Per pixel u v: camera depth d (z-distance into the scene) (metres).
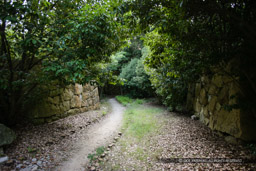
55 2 4.57
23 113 5.67
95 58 4.54
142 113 9.22
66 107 7.49
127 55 21.45
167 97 8.64
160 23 2.85
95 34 3.58
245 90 3.62
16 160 3.37
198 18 2.65
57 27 4.07
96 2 4.28
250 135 3.58
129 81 18.00
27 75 4.39
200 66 3.80
